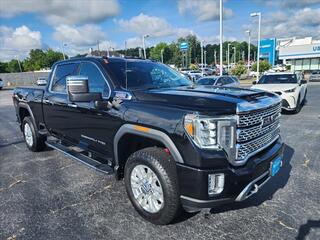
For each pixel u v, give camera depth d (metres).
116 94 3.54
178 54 101.94
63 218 3.33
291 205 3.51
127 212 3.44
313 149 5.70
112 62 4.00
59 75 4.86
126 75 3.76
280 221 3.17
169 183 2.86
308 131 7.29
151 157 2.98
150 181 3.12
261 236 2.92
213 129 2.64
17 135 7.85
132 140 3.51
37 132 5.70
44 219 3.31
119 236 2.96
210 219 3.23
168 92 3.30
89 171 4.81
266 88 10.20
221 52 20.88
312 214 3.30
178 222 3.18
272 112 3.34
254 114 2.95
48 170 4.90
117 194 3.92
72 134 4.51
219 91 3.33
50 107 4.97
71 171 4.83
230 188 2.74
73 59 4.54
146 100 3.22
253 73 46.31
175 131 2.76
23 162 5.36
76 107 4.19
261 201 3.62
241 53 116.62
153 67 4.35
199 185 2.65
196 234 2.97
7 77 53.88
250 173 2.82
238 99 2.95
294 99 9.82
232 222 3.17
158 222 3.10
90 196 3.88
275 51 67.12
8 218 3.34
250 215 3.30
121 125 3.37
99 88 3.86
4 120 10.81
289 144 6.12
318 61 51.50
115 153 3.56
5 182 4.42
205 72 51.81
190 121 2.67
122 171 3.67
